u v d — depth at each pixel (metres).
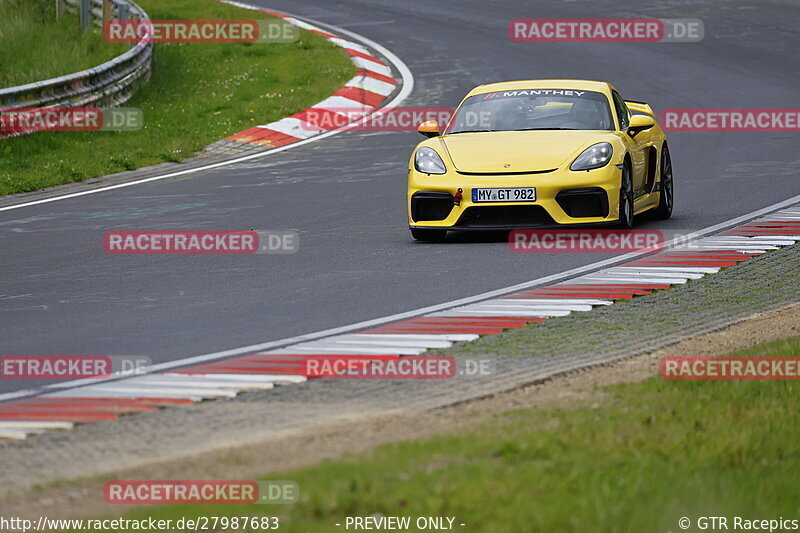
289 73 92.12
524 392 22.69
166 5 119.50
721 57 97.38
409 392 23.00
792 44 102.38
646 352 25.97
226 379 24.62
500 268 36.84
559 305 31.38
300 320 30.45
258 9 119.75
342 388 23.53
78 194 58.19
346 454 18.25
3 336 29.89
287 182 59.84
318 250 41.47
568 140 42.25
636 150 43.88
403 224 46.94
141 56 90.31
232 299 33.56
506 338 27.72
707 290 33.19
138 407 22.58
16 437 20.72
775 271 35.75
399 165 63.62
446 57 98.94
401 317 30.39
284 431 20.31
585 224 40.91
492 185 40.91
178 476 17.86
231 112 80.12
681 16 116.31
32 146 68.50
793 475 16.94
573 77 90.44
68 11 108.19
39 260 41.56
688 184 55.06
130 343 28.47
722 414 20.06
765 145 65.94
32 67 88.94
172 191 58.25
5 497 17.22
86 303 33.75
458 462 17.48
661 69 92.94
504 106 45.34
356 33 109.56
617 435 18.77
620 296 32.44
